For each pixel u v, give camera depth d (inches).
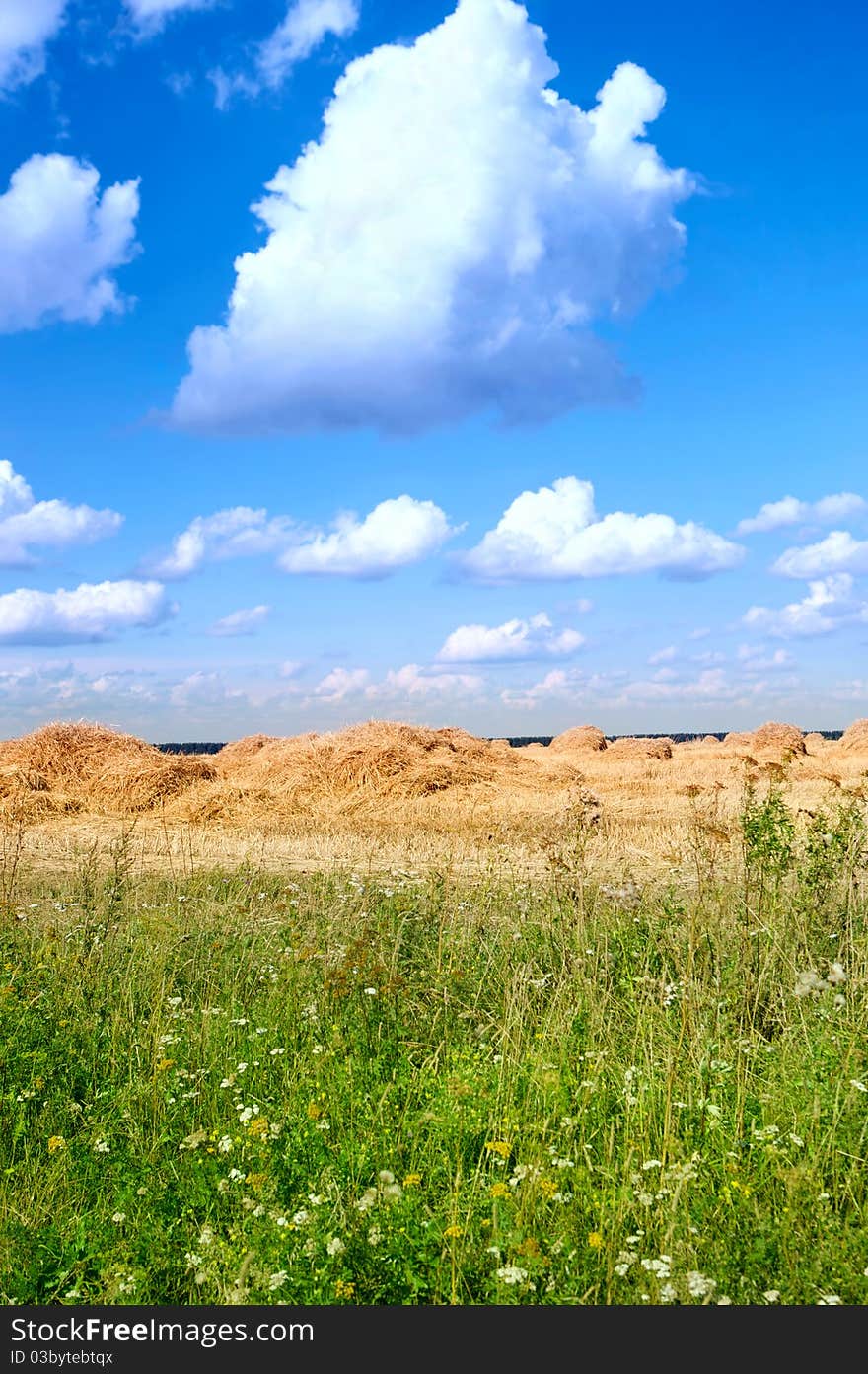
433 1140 180.1
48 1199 174.2
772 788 296.2
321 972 281.4
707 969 268.7
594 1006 243.3
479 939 310.2
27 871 455.8
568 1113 187.3
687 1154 171.2
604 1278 140.9
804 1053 206.2
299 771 826.8
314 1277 144.3
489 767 880.9
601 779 957.2
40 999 262.8
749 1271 141.4
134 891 401.4
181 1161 185.2
